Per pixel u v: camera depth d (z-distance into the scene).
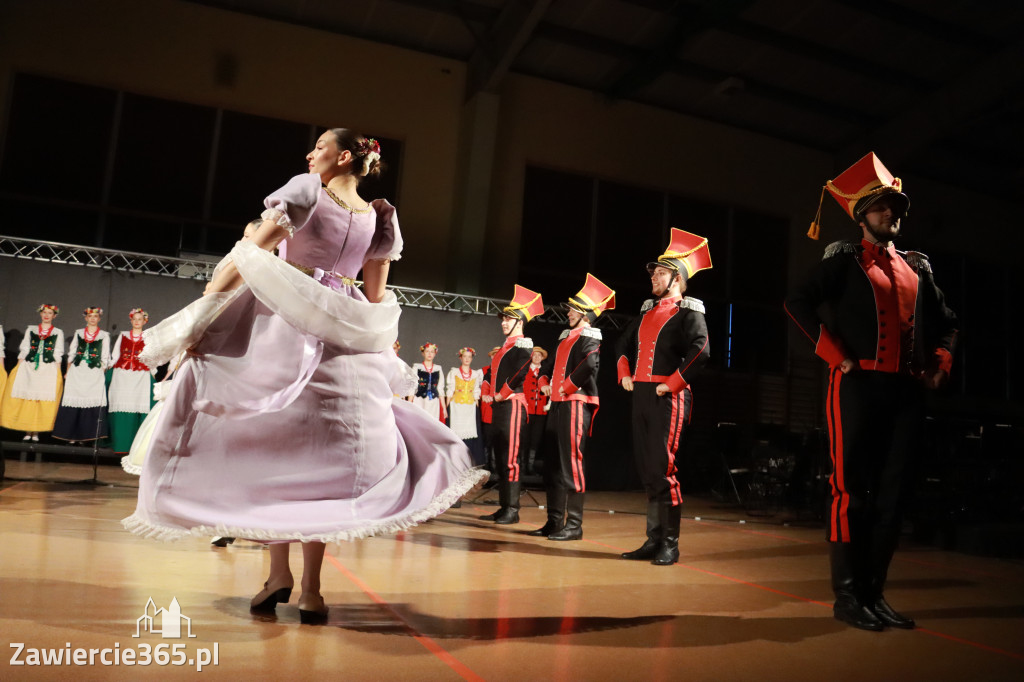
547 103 11.61
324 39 10.65
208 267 8.98
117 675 1.57
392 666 1.79
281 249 2.21
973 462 8.50
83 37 9.63
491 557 3.73
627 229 12.05
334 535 1.97
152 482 1.94
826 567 4.12
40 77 9.55
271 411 2.01
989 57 10.70
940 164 13.59
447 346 9.32
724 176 12.63
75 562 2.79
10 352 7.85
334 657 1.83
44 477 6.44
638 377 4.11
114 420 7.27
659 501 4.00
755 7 10.05
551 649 2.06
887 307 2.65
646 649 2.13
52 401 7.27
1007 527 5.97
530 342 5.67
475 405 8.55
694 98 12.07
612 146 11.95
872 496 2.71
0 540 3.16
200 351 2.04
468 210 10.66
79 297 8.12
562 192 11.72
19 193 9.40
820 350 2.67
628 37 10.72
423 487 2.18
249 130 10.35
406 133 10.93
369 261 2.39
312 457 2.04
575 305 5.00
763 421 12.29
